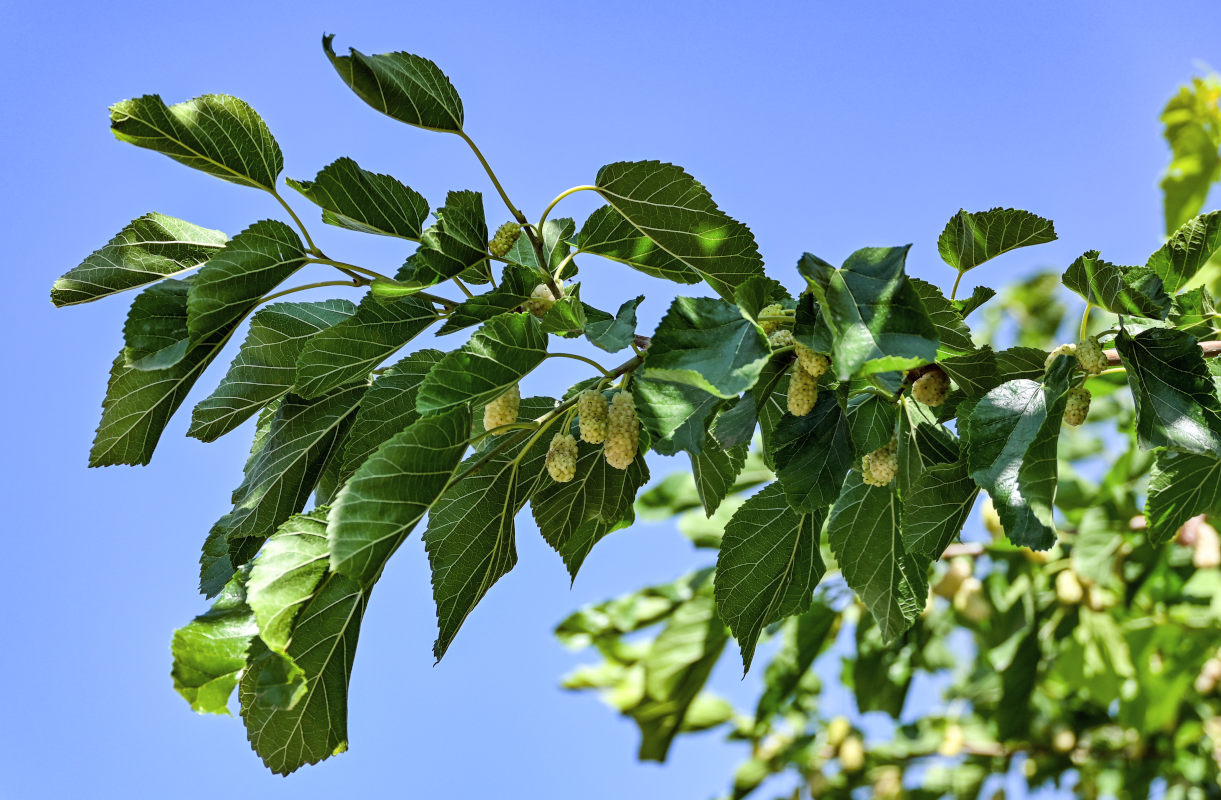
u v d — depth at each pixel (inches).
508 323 46.1
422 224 48.1
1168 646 69.9
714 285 48.1
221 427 48.8
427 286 47.1
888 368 44.2
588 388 47.7
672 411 45.6
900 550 48.7
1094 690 70.6
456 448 45.8
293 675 45.8
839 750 83.8
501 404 47.1
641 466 48.9
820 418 47.1
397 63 47.0
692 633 66.6
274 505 48.6
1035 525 45.5
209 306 46.8
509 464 47.7
